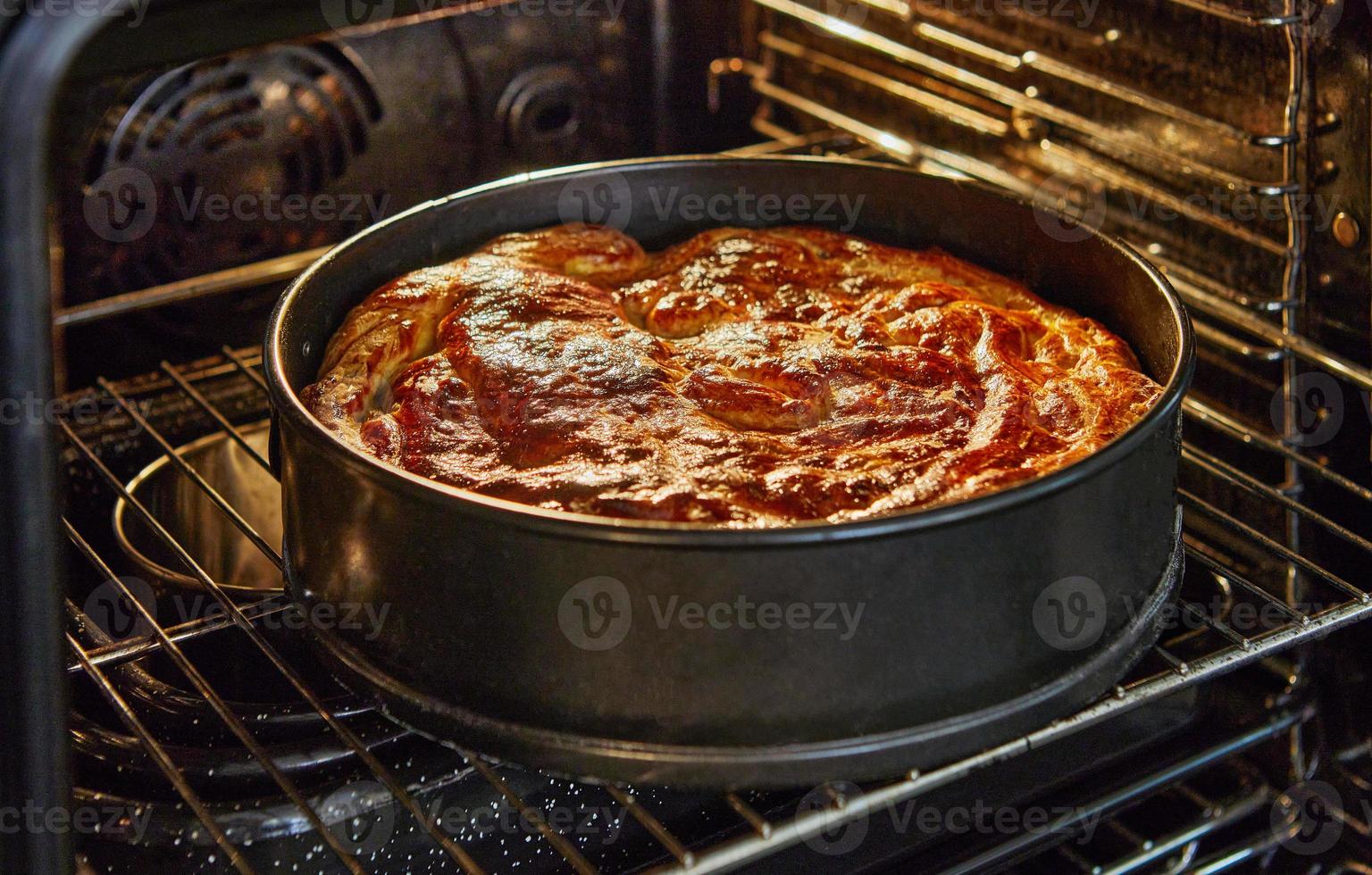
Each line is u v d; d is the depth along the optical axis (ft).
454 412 2.63
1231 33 3.01
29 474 2.19
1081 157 3.33
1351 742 3.07
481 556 2.35
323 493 2.46
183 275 3.48
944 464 2.51
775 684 2.34
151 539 3.00
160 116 3.36
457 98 3.61
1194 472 3.23
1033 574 2.38
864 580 2.32
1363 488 2.92
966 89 3.51
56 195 3.30
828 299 2.88
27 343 2.16
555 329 2.75
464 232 2.97
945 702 2.38
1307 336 3.02
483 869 2.58
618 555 2.30
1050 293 2.94
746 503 2.45
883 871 2.76
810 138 3.70
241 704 2.61
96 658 2.60
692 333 2.83
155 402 3.23
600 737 2.38
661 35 3.75
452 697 2.43
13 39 2.09
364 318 2.78
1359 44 2.84
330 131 3.52
